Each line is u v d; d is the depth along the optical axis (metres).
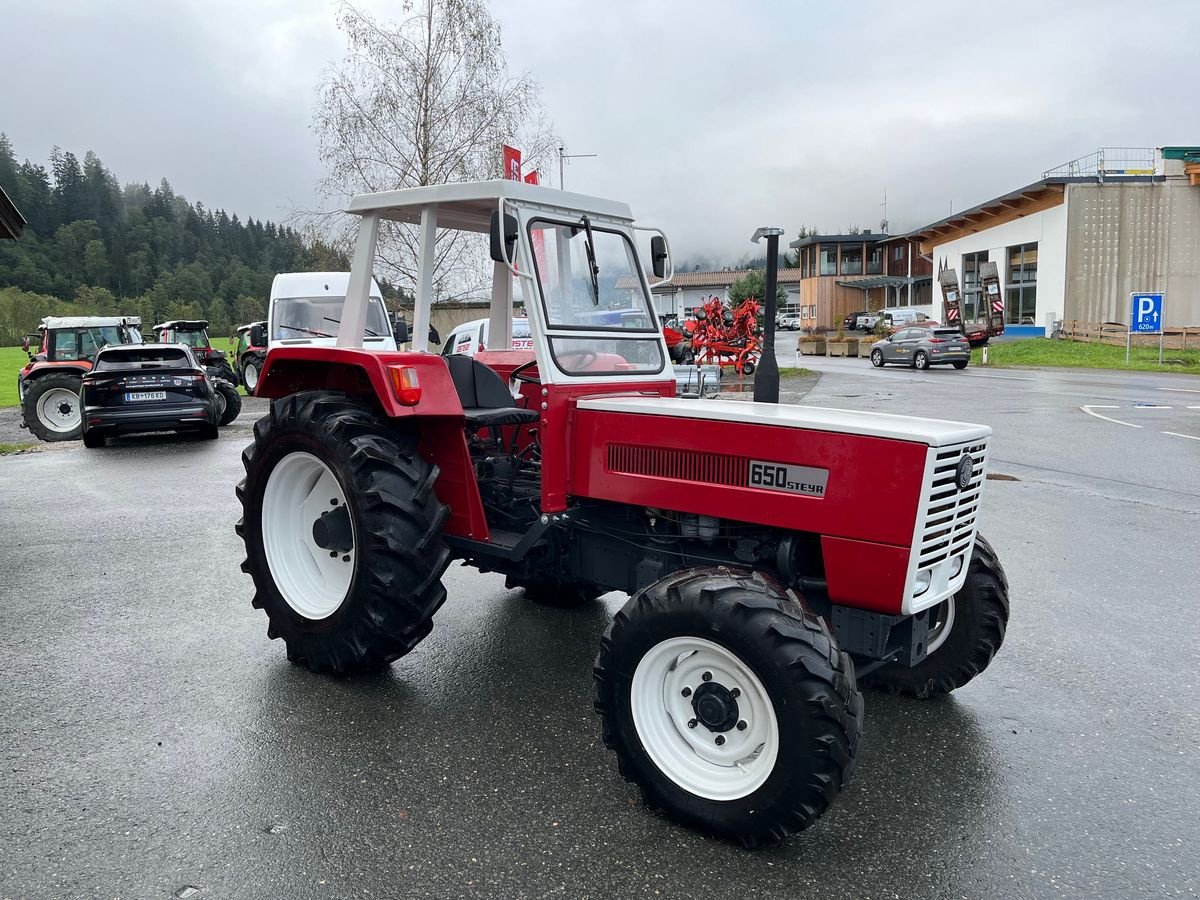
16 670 3.95
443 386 3.70
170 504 7.74
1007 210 34.19
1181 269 30.64
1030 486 8.23
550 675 3.91
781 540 3.07
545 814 2.78
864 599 2.80
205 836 2.64
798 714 2.47
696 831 2.69
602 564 3.71
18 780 2.98
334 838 2.63
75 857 2.53
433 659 4.11
